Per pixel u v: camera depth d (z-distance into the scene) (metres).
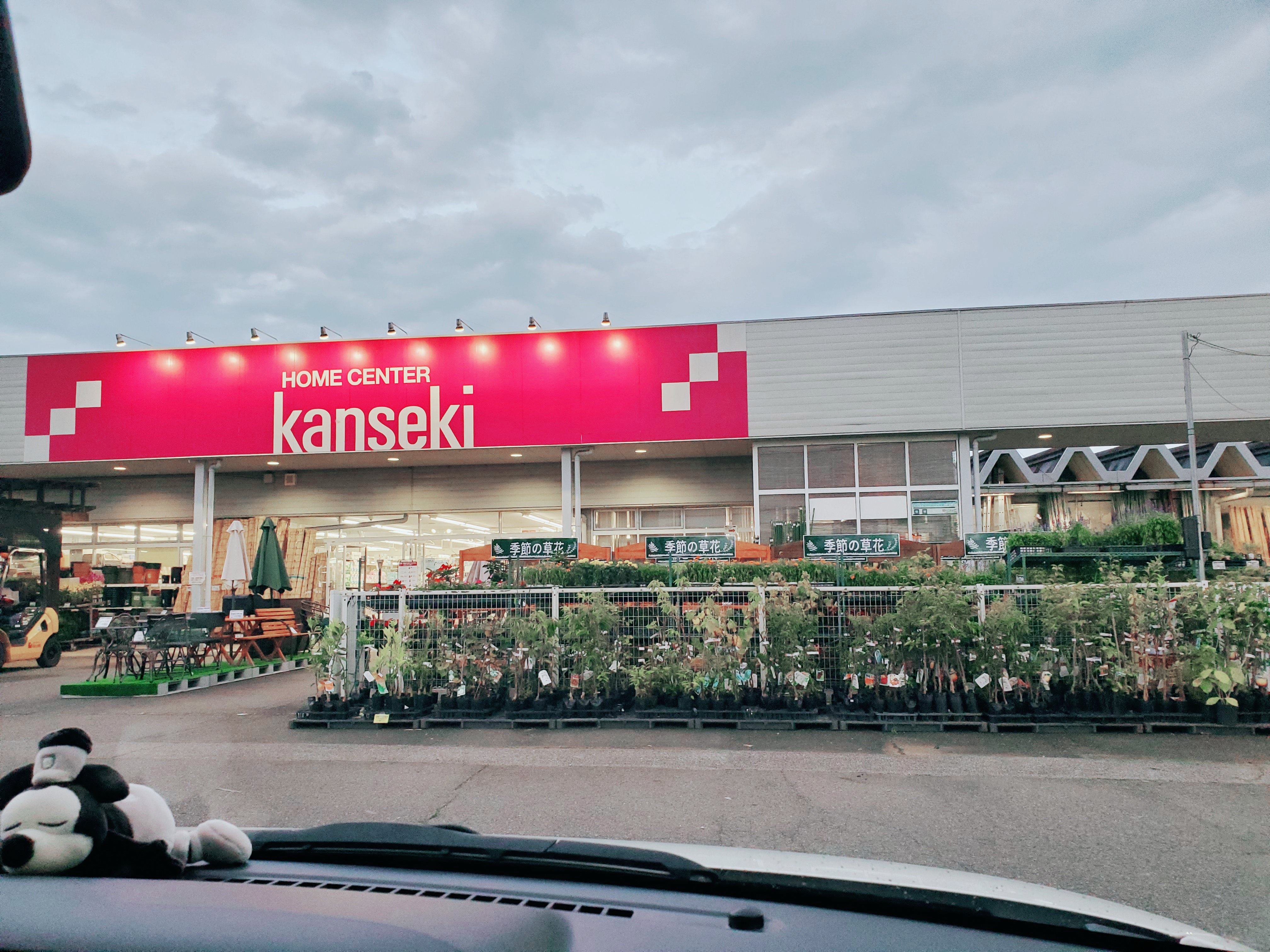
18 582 18.97
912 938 1.47
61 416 19.03
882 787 5.98
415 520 21.28
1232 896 3.88
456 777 6.43
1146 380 16.88
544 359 18.28
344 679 8.92
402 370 18.48
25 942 1.09
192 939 1.08
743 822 5.17
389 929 1.15
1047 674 7.98
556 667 8.70
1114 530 12.81
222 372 18.83
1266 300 16.72
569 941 1.28
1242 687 7.84
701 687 8.30
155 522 22.02
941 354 17.41
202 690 11.99
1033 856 4.48
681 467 20.48
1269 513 18.80
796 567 9.77
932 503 17.36
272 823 5.23
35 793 1.54
